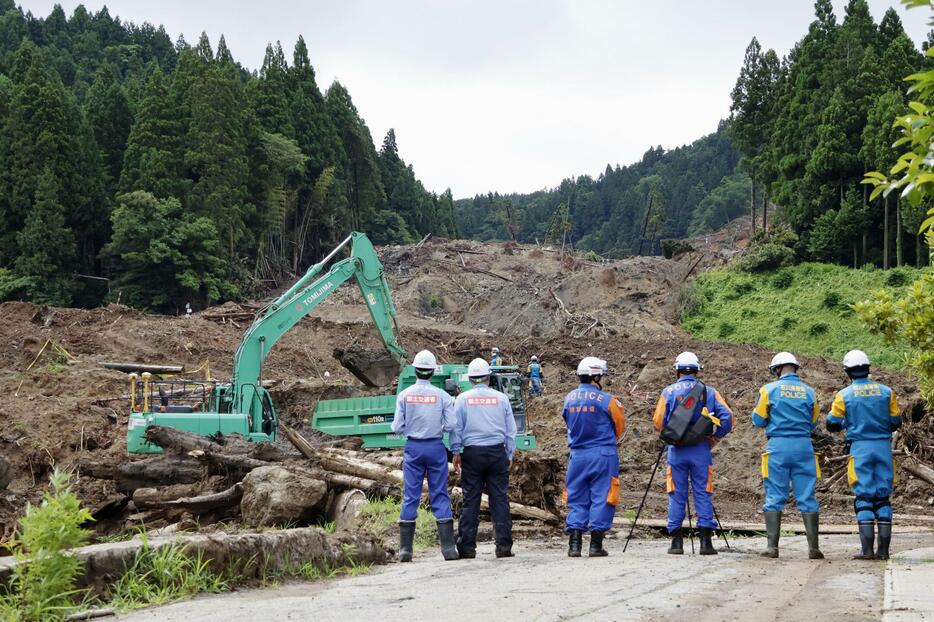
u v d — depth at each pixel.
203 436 17.03
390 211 125.94
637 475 24.38
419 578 7.82
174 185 81.31
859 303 12.98
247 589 7.23
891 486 9.47
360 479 14.03
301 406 28.33
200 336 39.09
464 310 68.88
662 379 34.09
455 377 21.80
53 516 5.56
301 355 40.44
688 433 9.79
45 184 73.50
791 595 6.16
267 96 102.50
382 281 25.02
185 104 89.56
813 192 67.19
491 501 10.13
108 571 6.44
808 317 56.41
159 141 83.44
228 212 83.00
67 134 79.25
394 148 150.25
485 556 10.23
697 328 59.72
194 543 7.09
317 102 113.62
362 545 9.39
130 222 74.19
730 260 69.00
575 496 9.92
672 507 10.05
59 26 173.38
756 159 82.94
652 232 197.88
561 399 31.62
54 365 31.91
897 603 5.39
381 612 5.57
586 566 8.39
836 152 65.56
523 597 6.11
